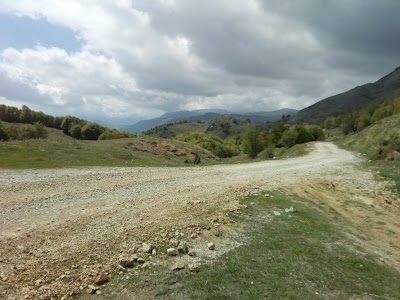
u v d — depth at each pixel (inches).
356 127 4318.4
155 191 712.4
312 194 807.1
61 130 6043.3
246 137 2997.0
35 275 313.1
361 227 608.1
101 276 312.5
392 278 394.6
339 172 1178.0
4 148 1322.6
